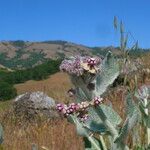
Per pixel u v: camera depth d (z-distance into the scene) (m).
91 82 0.48
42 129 1.90
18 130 2.07
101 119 0.50
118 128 0.50
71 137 1.69
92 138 0.52
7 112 2.89
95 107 0.49
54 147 1.60
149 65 1.92
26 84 10.46
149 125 0.58
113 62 0.48
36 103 2.80
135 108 0.48
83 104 0.48
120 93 1.78
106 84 0.48
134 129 0.59
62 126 1.93
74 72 0.47
